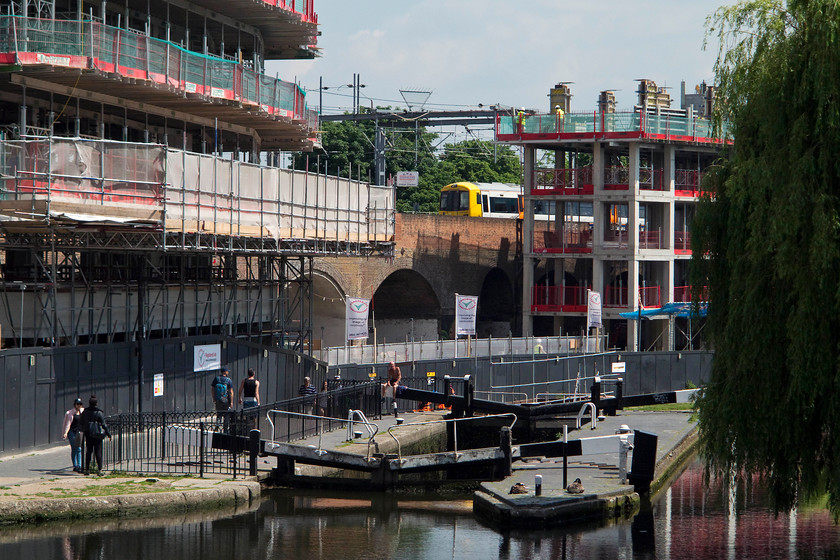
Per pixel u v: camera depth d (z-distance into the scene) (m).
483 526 28.86
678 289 82.12
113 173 35.59
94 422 30.50
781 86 24.28
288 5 53.16
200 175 39.12
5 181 34.34
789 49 24.58
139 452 33.31
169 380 39.59
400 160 117.75
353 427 39.72
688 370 61.06
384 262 72.12
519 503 28.66
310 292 54.41
